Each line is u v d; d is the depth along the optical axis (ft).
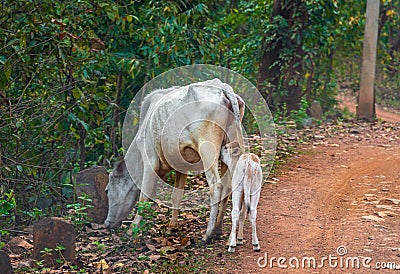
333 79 73.36
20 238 23.20
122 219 25.41
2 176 28.35
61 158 31.89
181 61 35.65
